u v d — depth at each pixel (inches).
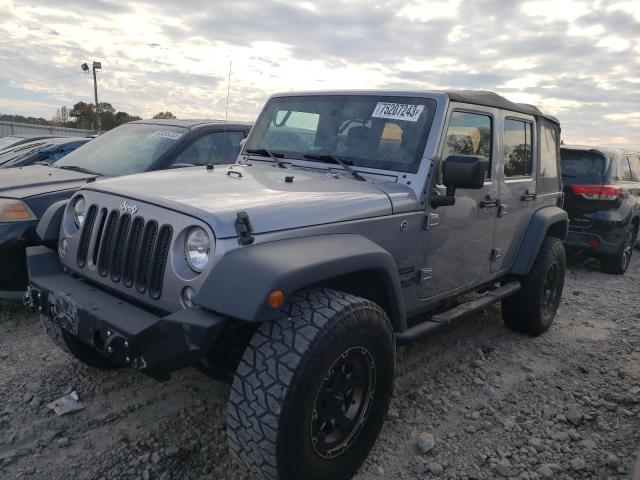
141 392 132.6
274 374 85.7
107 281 106.9
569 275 297.1
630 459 115.3
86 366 143.9
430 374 153.1
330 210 105.0
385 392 106.7
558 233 204.1
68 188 180.5
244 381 87.2
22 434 113.0
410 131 130.7
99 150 229.6
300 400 86.0
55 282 113.4
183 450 110.3
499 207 158.2
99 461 106.1
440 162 129.2
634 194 312.7
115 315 95.5
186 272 92.7
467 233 144.5
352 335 93.7
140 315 95.8
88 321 97.5
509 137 163.6
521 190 171.8
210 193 105.1
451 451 116.0
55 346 156.1
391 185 125.0
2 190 174.7
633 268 326.6
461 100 135.8
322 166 138.1
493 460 113.0
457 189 136.8
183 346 84.8
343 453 99.9
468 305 147.6
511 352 172.9
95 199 113.3
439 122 128.6
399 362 159.2
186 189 108.1
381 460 111.7
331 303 93.8
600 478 109.0
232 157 234.4
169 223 95.8
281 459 86.1
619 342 186.2
